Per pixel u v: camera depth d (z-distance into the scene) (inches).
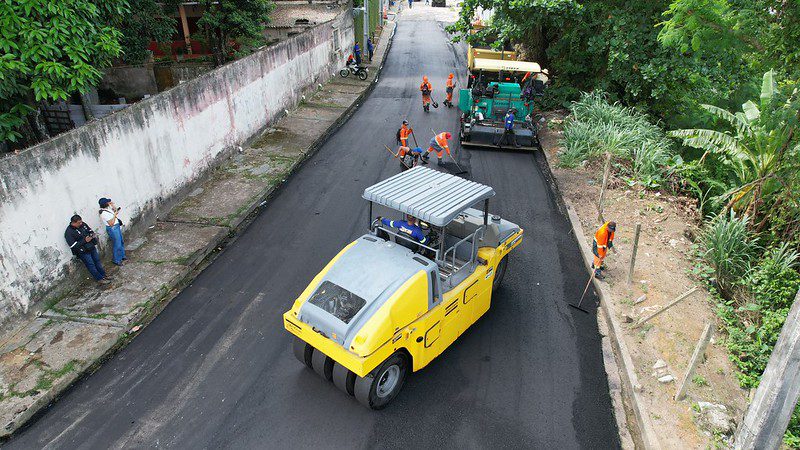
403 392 288.5
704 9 438.3
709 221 508.7
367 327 247.3
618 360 317.4
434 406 279.3
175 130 488.1
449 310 294.0
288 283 385.4
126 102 935.7
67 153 354.9
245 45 1000.9
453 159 627.2
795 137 453.4
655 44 705.0
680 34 464.8
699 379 296.7
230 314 350.9
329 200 521.7
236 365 306.5
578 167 598.5
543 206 521.7
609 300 366.3
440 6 2610.7
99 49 456.4
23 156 319.6
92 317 338.0
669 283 388.2
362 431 262.7
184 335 331.0
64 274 358.6
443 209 283.9
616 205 513.0
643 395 284.0
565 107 826.8
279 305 360.5
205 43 1036.5
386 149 666.8
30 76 445.1
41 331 324.5
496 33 866.8
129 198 426.6
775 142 452.4
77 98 769.6
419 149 587.5
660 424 265.6
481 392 289.7
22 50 396.8
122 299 357.1
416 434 261.6
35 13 404.8
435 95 960.3
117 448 251.9
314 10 1176.8
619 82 756.6
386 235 322.7
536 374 304.3
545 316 356.2
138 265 397.1
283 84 766.5
